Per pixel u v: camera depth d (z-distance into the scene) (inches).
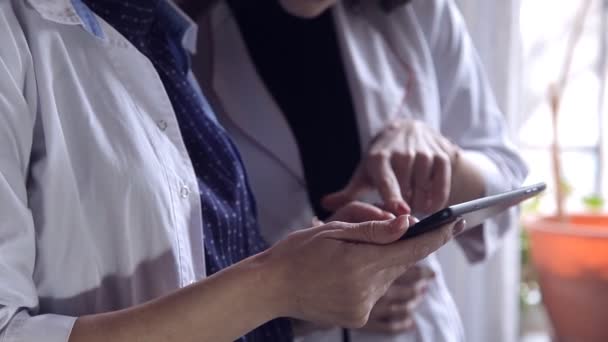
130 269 28.9
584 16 89.7
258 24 45.8
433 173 40.8
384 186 38.8
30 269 25.9
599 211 95.9
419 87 46.8
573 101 101.8
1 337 24.7
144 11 32.6
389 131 42.8
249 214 36.8
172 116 31.4
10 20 26.7
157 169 29.4
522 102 94.0
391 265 26.3
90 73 29.3
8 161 25.1
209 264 32.1
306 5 43.1
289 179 44.6
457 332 48.1
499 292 81.6
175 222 29.8
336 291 26.1
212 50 45.9
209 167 34.0
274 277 26.2
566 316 82.3
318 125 44.7
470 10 74.6
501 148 49.8
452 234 27.1
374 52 46.4
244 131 44.6
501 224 49.6
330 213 44.6
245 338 33.6
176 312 25.6
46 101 26.8
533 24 99.3
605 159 102.4
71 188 27.3
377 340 43.3
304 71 45.2
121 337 25.3
